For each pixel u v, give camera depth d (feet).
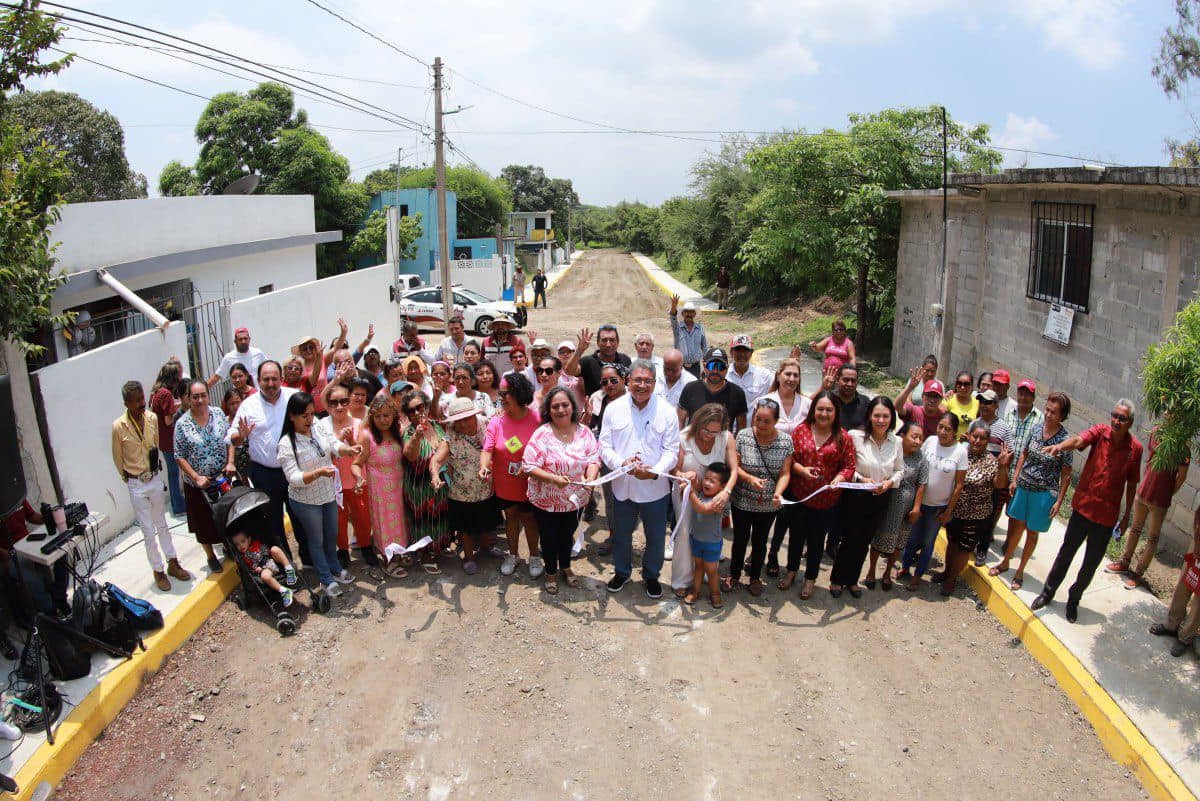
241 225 48.73
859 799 15.15
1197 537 18.49
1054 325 32.22
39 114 87.45
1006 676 19.03
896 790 15.39
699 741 16.66
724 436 21.25
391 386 22.50
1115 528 20.26
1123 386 27.27
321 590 21.36
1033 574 22.72
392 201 125.59
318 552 21.09
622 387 23.27
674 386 25.49
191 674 18.53
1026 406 22.30
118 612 17.88
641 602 22.00
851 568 22.04
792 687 18.45
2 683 17.03
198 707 17.47
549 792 15.24
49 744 15.39
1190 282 23.63
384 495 21.99
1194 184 21.34
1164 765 15.58
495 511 22.82
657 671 18.95
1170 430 17.28
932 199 47.52
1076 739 16.96
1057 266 32.37
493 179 178.81
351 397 22.38
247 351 30.35
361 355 33.30
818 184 59.67
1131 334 26.81
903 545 22.31
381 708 17.53
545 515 21.25
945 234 41.75
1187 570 18.74
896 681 18.76
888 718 17.48
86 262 33.55
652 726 17.10
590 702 17.83
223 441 21.27
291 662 19.06
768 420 20.56
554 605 21.71
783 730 17.03
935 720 17.44
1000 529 25.99
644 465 20.68
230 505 20.04
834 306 81.51
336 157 104.58
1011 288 36.76
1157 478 21.09
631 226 290.76
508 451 21.81
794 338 70.59
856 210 56.70
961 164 58.44
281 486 21.63
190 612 20.02
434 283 123.13
